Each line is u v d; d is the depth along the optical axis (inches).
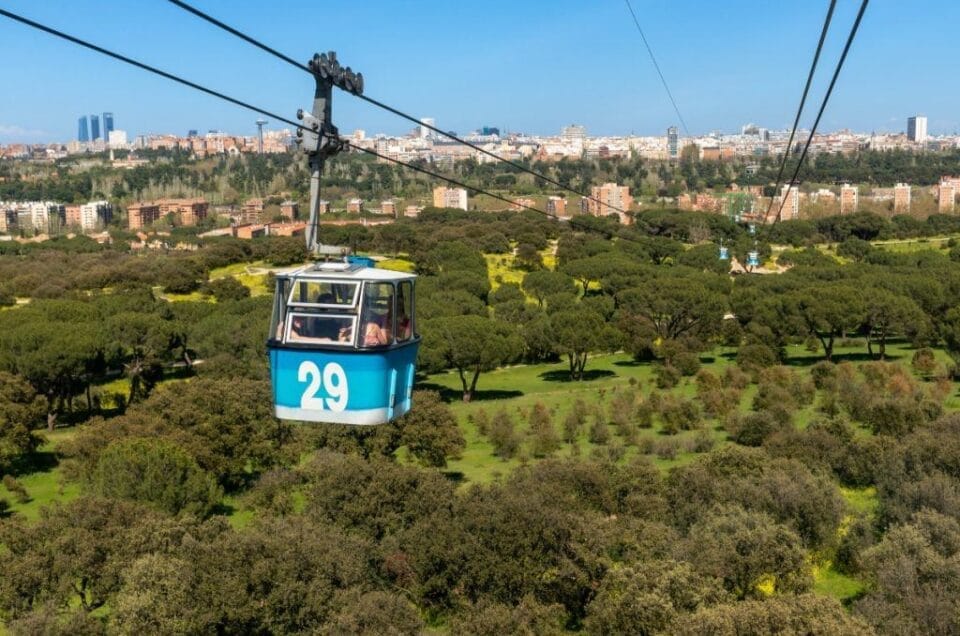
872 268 5354.3
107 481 2052.2
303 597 1423.5
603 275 5580.7
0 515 2266.2
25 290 5369.1
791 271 5634.8
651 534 1681.8
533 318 4547.2
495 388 3895.2
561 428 2979.8
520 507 1659.7
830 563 1820.9
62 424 3400.6
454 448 2438.5
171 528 1617.9
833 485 1973.4
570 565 1563.7
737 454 2130.9
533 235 7017.7
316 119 679.7
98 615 1571.1
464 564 1588.3
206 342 3917.3
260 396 2620.6
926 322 4138.8
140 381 3745.1
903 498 1895.9
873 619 1389.0
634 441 2768.2
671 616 1350.9
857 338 4795.8
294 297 708.0
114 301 4399.6
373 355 691.4
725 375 3649.1
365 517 1801.2
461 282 5172.2
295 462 2487.7
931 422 2522.1
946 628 1352.1
